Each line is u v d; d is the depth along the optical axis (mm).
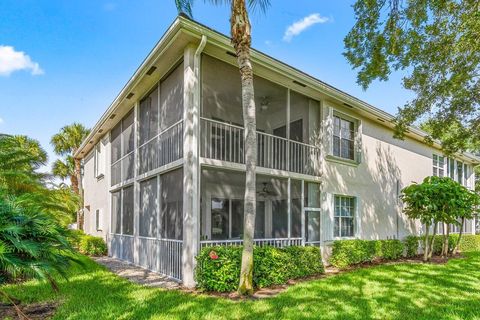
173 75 8414
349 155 11078
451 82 8383
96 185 16188
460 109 9367
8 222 4496
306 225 9516
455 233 14742
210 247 6695
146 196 9891
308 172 9711
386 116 11641
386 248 10680
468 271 8516
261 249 7012
